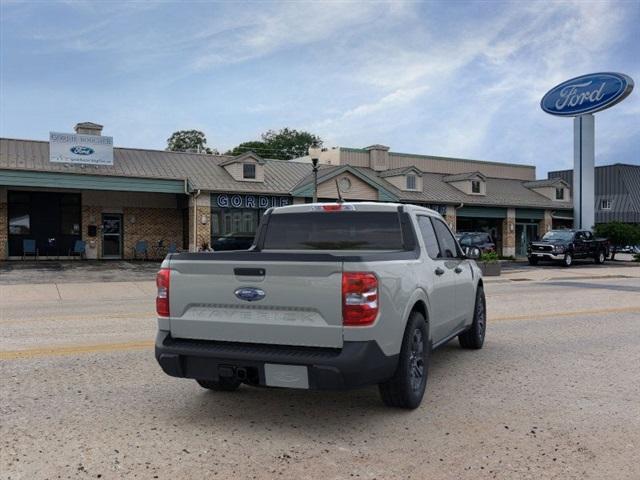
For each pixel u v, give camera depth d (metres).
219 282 4.87
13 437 4.54
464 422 4.99
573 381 6.38
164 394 5.77
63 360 7.15
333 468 4.01
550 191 43.81
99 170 27.27
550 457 4.23
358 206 6.19
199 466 4.03
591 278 23.09
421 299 5.46
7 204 27.42
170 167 30.16
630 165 63.94
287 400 5.61
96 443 4.43
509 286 19.06
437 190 38.66
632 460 4.18
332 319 4.54
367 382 4.58
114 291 16.86
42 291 16.64
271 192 29.77
